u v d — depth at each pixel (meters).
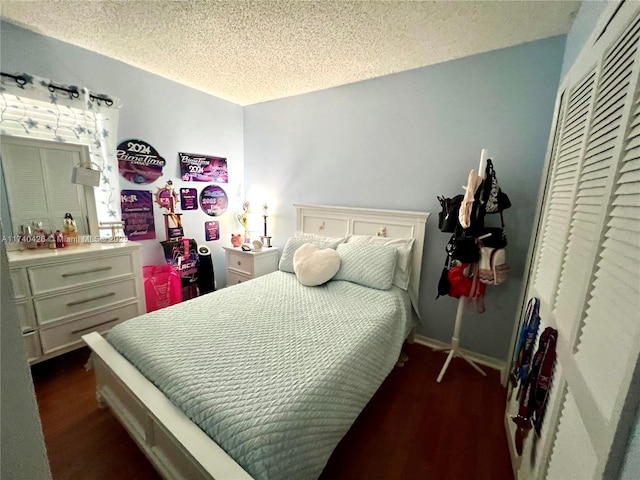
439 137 2.11
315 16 1.56
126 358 1.28
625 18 0.77
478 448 1.41
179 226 2.80
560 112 1.50
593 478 0.61
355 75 2.31
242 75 2.41
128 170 2.40
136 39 1.88
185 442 0.87
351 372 1.22
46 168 1.93
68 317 1.84
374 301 1.83
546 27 1.58
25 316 1.67
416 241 2.22
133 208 2.46
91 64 2.09
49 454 1.31
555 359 1.01
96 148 2.14
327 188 2.74
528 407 1.11
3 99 1.74
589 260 0.82
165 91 2.57
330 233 2.69
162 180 2.65
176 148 2.72
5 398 0.33
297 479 0.88
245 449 0.82
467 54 1.92
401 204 2.35
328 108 2.63
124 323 1.47
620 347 0.61
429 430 1.51
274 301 1.82
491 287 2.02
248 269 2.94
